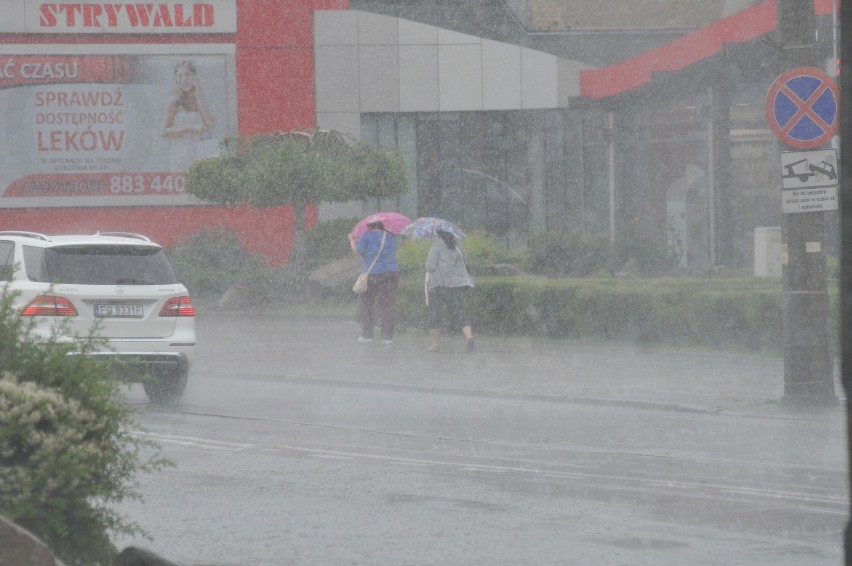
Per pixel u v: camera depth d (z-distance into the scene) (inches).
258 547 807.7
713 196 3334.2
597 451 1179.9
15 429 608.4
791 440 1226.0
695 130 4252.0
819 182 1411.2
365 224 2480.3
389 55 4650.6
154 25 4468.5
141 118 4475.9
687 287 2117.4
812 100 1402.6
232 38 4532.5
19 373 643.5
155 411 1494.8
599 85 3567.9
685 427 1323.8
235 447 1226.0
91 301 1534.2
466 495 975.0
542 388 1628.9
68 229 4439.0
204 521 890.1
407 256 3203.7
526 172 4719.5
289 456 1170.6
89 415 637.3
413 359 2015.3
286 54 4576.8
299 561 769.6
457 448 1208.8
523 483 1021.8
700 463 1105.4
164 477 1066.1
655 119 4345.5
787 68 1417.3
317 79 4606.3
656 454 1158.3
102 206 4458.7
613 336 2178.9
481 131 4729.3
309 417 1437.0
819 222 1423.5
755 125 4057.6
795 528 844.0
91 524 647.8
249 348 2247.8
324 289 3383.4
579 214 4660.4
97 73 4439.0
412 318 2486.5
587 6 4724.4
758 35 3004.4
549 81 4682.6
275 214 4542.3
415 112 4704.7
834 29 3029.0
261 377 1825.8
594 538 821.2
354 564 761.6
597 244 3250.5
